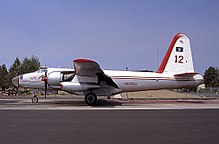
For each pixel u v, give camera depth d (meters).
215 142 7.98
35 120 12.52
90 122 11.99
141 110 17.95
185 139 8.38
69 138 8.46
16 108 18.86
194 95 47.16
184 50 24.25
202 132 9.60
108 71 23.44
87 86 21.25
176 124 11.51
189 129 10.23
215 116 14.50
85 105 22.03
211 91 56.12
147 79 23.30
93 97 21.69
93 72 21.17
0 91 59.31
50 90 23.03
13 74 63.97
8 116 14.01
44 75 22.80
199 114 15.50
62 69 23.05
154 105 22.50
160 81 23.44
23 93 44.91
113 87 22.98
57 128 10.31
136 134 9.19
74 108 19.23
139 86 23.31
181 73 23.86
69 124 11.37
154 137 8.70
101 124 11.43
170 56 24.02
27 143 7.71
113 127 10.65
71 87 21.27
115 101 26.94
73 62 19.19
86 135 8.97
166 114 15.45
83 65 19.92
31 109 18.17
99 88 22.42
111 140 8.20
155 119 13.16
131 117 13.93
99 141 8.06
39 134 9.07
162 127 10.70
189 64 24.17
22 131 9.62
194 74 22.92
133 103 24.55
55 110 17.61
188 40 24.39
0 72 61.44
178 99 32.06
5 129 10.01
